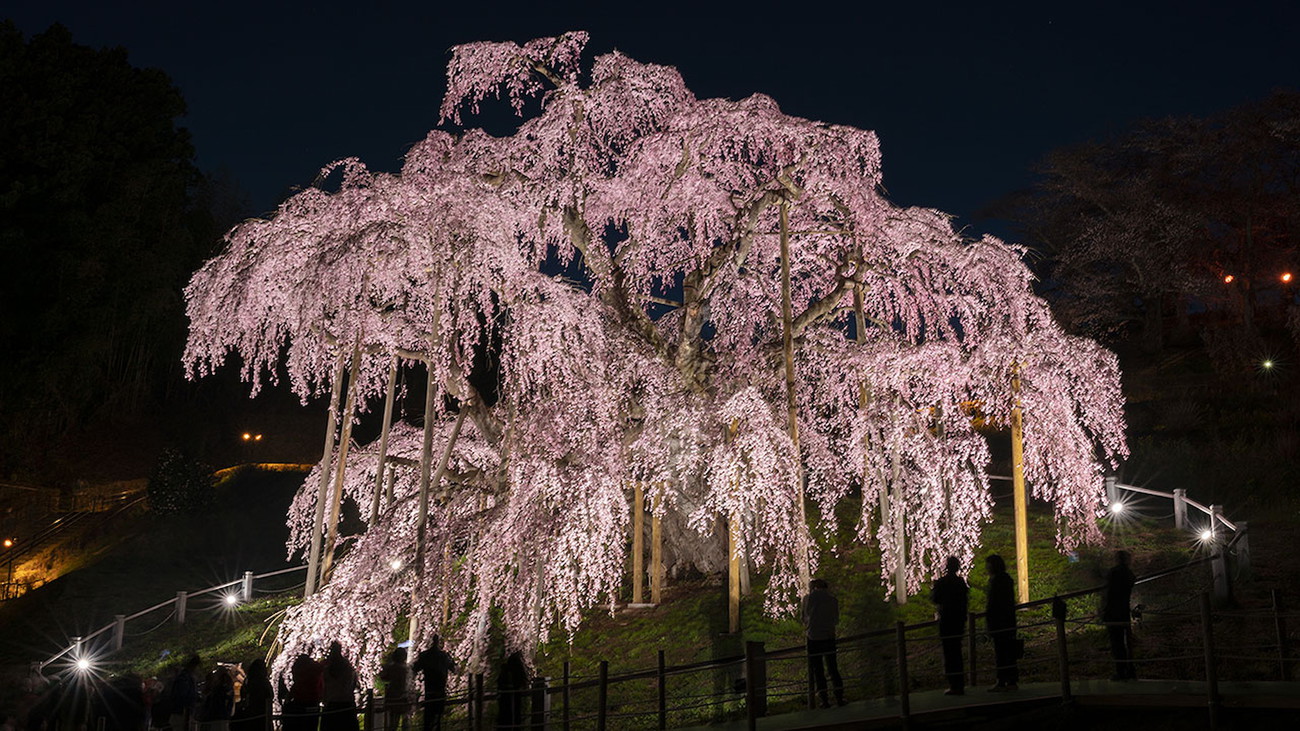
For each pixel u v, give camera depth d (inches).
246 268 616.4
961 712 406.9
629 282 762.8
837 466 757.3
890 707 441.4
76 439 1740.9
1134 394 1318.9
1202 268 1525.6
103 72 1690.5
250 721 495.2
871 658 593.6
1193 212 1489.9
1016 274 684.1
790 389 674.2
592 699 610.9
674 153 725.9
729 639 661.3
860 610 692.1
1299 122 1400.1
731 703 557.6
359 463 794.2
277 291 624.4
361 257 578.9
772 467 637.3
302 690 499.2
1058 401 644.7
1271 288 1471.5
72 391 1658.5
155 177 1724.9
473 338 625.9
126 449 1775.3
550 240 743.7
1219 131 1499.8
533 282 645.3
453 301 619.2
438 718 517.0
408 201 614.2
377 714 541.3
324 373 655.1
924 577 726.5
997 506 964.0
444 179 613.0
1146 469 1005.2
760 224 794.2
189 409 1929.1
